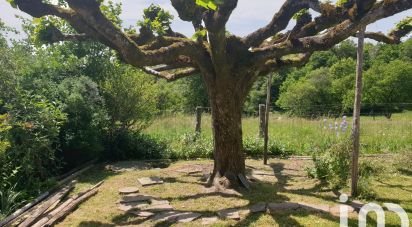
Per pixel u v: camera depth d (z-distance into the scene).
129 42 5.07
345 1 5.43
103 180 8.04
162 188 7.25
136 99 10.98
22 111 8.02
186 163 9.72
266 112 9.38
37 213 5.74
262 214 5.78
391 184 7.45
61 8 5.25
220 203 6.30
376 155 10.09
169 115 17.95
